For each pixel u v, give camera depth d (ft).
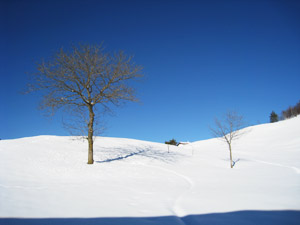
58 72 45.19
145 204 20.66
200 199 23.03
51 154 53.88
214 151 107.04
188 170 50.83
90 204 19.63
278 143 114.11
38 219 14.80
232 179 38.81
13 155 47.14
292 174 42.73
